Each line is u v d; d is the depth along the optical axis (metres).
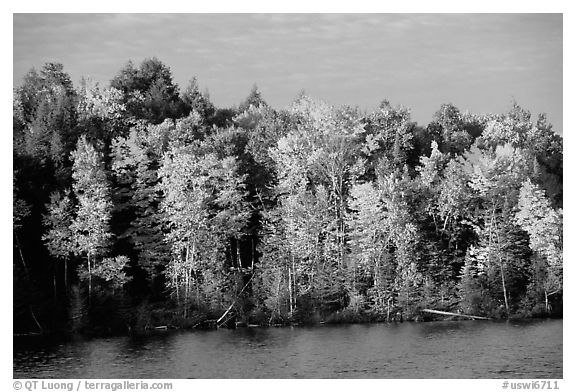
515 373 64.38
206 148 103.19
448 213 100.94
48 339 79.31
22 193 89.75
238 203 97.12
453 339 77.50
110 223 93.88
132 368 67.25
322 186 97.12
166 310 87.62
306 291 90.50
